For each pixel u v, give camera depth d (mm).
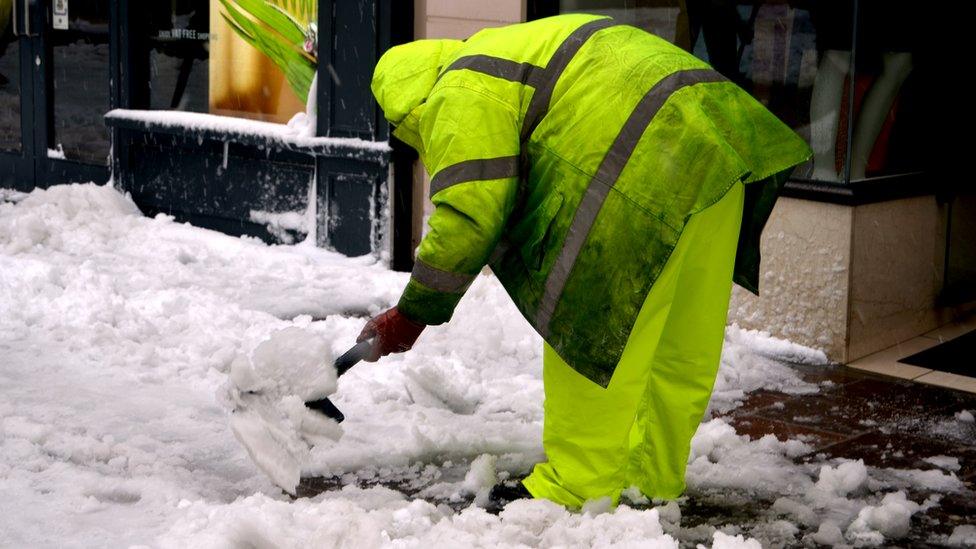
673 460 5930
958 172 10414
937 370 8875
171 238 13039
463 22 11219
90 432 6789
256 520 5086
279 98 12977
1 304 9500
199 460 6480
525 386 7941
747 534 5637
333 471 6395
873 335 9320
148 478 6000
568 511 5551
